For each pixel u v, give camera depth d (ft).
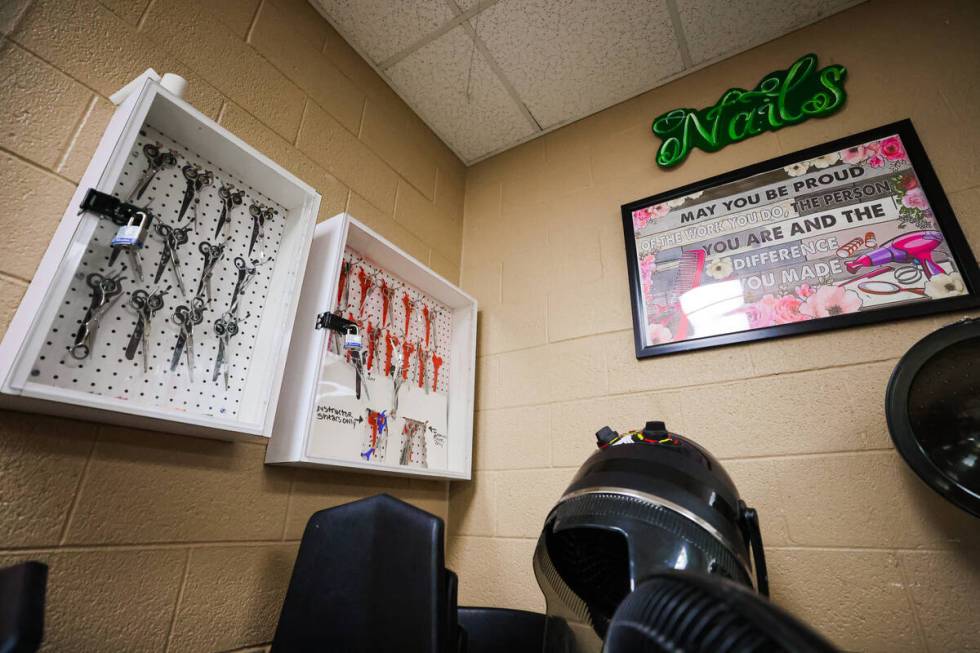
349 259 4.44
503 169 6.97
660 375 4.70
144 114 2.89
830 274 4.19
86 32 3.18
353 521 3.11
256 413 3.26
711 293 4.66
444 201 6.65
